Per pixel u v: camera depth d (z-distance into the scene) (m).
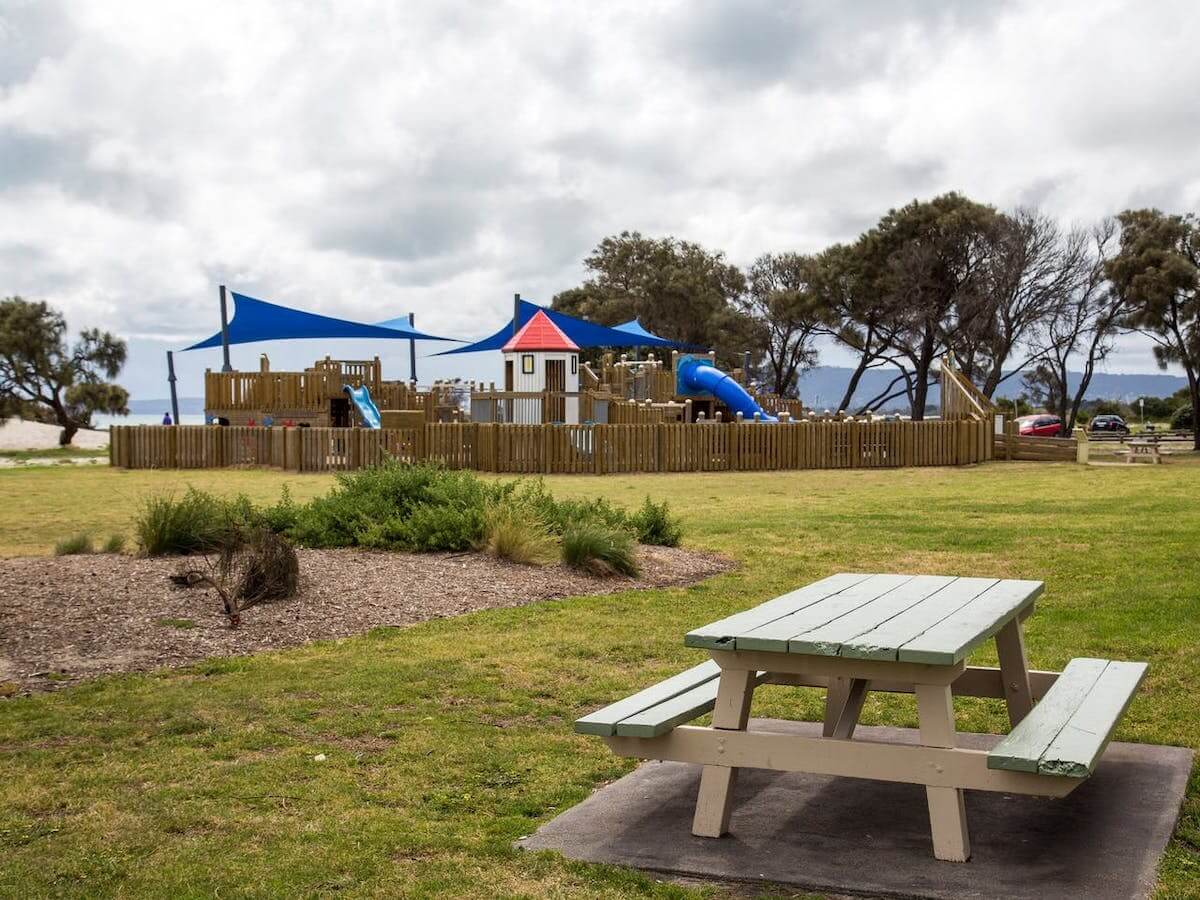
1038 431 45.09
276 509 12.20
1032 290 52.66
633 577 10.80
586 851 4.18
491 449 28.80
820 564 11.88
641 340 44.09
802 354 72.62
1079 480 24.48
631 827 4.43
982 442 32.19
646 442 28.83
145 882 3.93
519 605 9.36
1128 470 27.92
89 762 5.32
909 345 57.91
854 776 4.11
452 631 8.35
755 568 11.62
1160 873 3.85
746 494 21.81
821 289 60.06
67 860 4.13
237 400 34.09
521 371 35.78
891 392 65.44
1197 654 7.34
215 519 10.98
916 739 5.57
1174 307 45.88
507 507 11.52
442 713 6.21
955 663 3.79
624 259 77.50
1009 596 5.15
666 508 13.39
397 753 5.46
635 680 6.98
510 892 3.82
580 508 12.98
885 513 17.38
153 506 11.13
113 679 6.81
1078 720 4.23
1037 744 3.89
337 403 34.81
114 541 11.28
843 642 3.94
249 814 4.62
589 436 28.42
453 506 11.70
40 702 6.29
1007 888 3.74
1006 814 4.50
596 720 4.21
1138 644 7.65
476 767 5.27
